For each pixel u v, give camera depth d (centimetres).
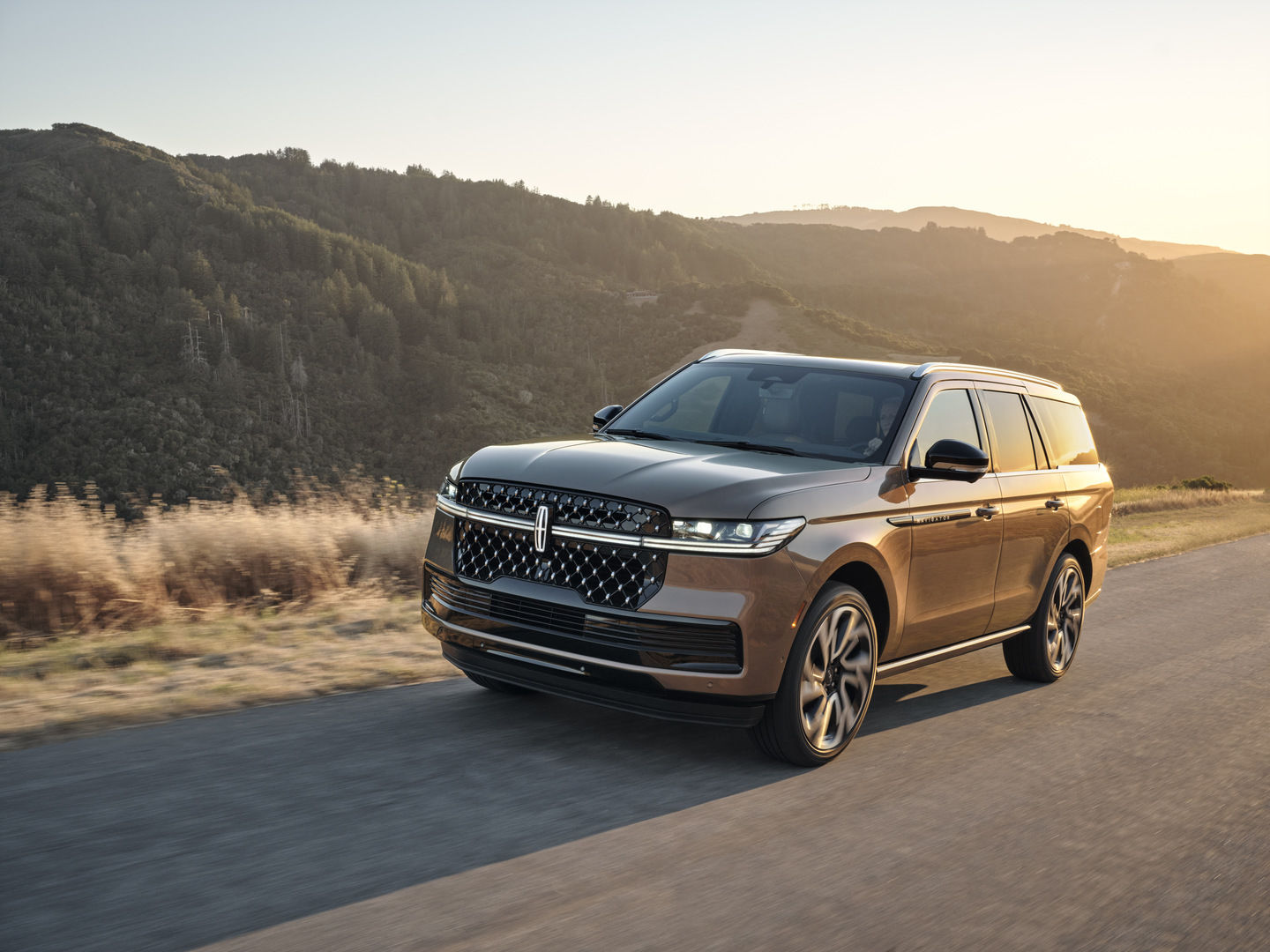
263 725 453
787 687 425
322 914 276
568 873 316
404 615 738
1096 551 702
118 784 368
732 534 404
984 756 488
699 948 273
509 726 473
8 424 16012
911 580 491
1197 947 301
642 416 559
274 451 17800
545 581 425
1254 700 654
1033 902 323
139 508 795
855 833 372
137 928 261
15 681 516
